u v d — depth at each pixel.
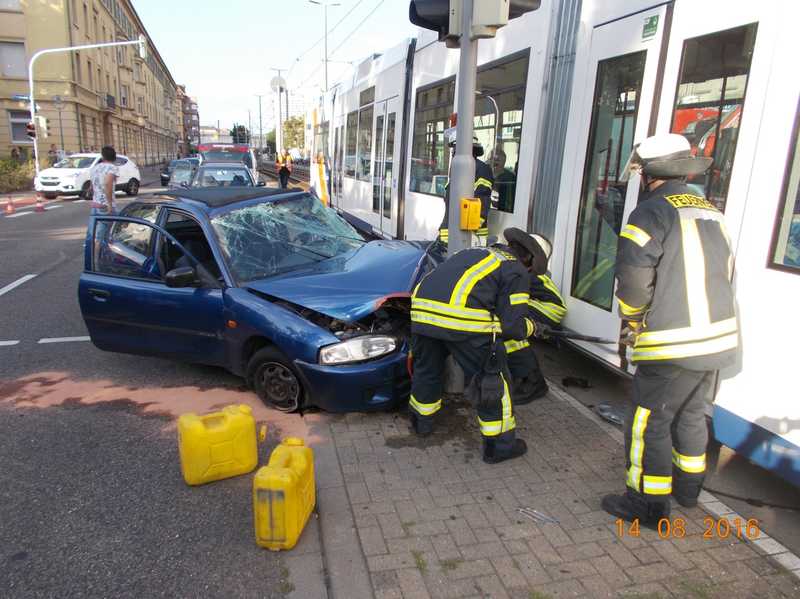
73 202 21.70
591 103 4.46
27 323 6.77
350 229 5.88
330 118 16.55
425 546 2.91
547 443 3.92
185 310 4.71
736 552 2.88
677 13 3.64
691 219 2.79
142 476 3.63
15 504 3.35
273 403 4.48
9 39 33.19
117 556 2.92
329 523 3.10
